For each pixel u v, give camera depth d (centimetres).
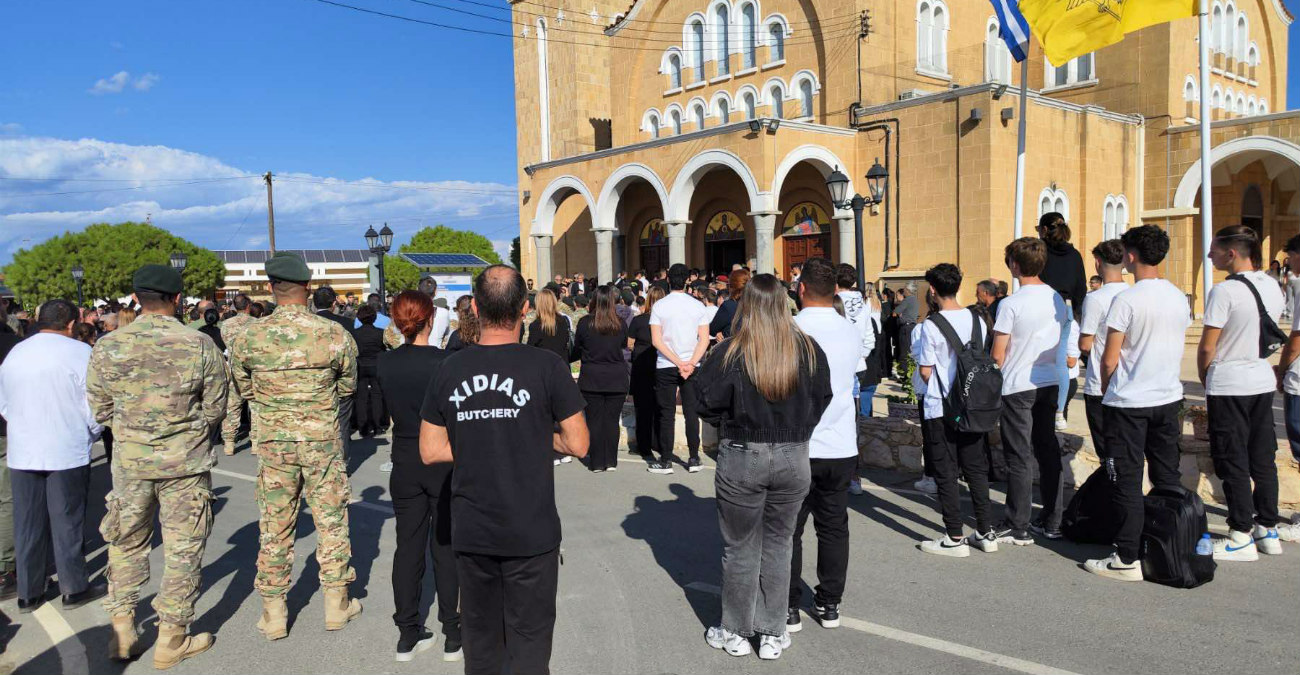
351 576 499
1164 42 2311
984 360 549
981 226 1934
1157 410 503
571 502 757
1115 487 517
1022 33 1179
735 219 2588
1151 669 407
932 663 424
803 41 2364
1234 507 548
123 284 7194
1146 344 501
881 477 822
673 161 2198
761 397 417
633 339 934
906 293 1437
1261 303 532
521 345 361
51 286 6994
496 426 343
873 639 454
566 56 2970
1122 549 516
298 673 439
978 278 1956
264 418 468
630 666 434
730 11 2567
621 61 2911
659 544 632
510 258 7494
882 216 2147
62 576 548
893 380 1510
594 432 876
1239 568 536
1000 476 739
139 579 463
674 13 2738
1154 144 2339
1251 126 2147
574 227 3050
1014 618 473
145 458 443
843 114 2245
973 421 541
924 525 659
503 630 361
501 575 355
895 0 2277
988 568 554
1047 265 757
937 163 2020
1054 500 600
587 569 581
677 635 471
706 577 562
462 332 475
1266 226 2706
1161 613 471
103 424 462
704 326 838
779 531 434
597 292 864
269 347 461
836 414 452
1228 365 541
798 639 459
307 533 699
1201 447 684
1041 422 595
